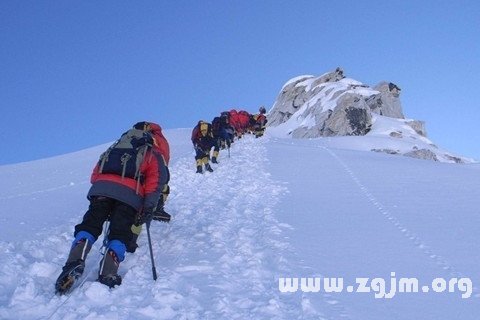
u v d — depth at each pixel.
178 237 6.80
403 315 4.38
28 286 4.50
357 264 5.71
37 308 4.28
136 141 5.43
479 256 6.01
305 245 6.43
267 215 8.31
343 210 8.70
